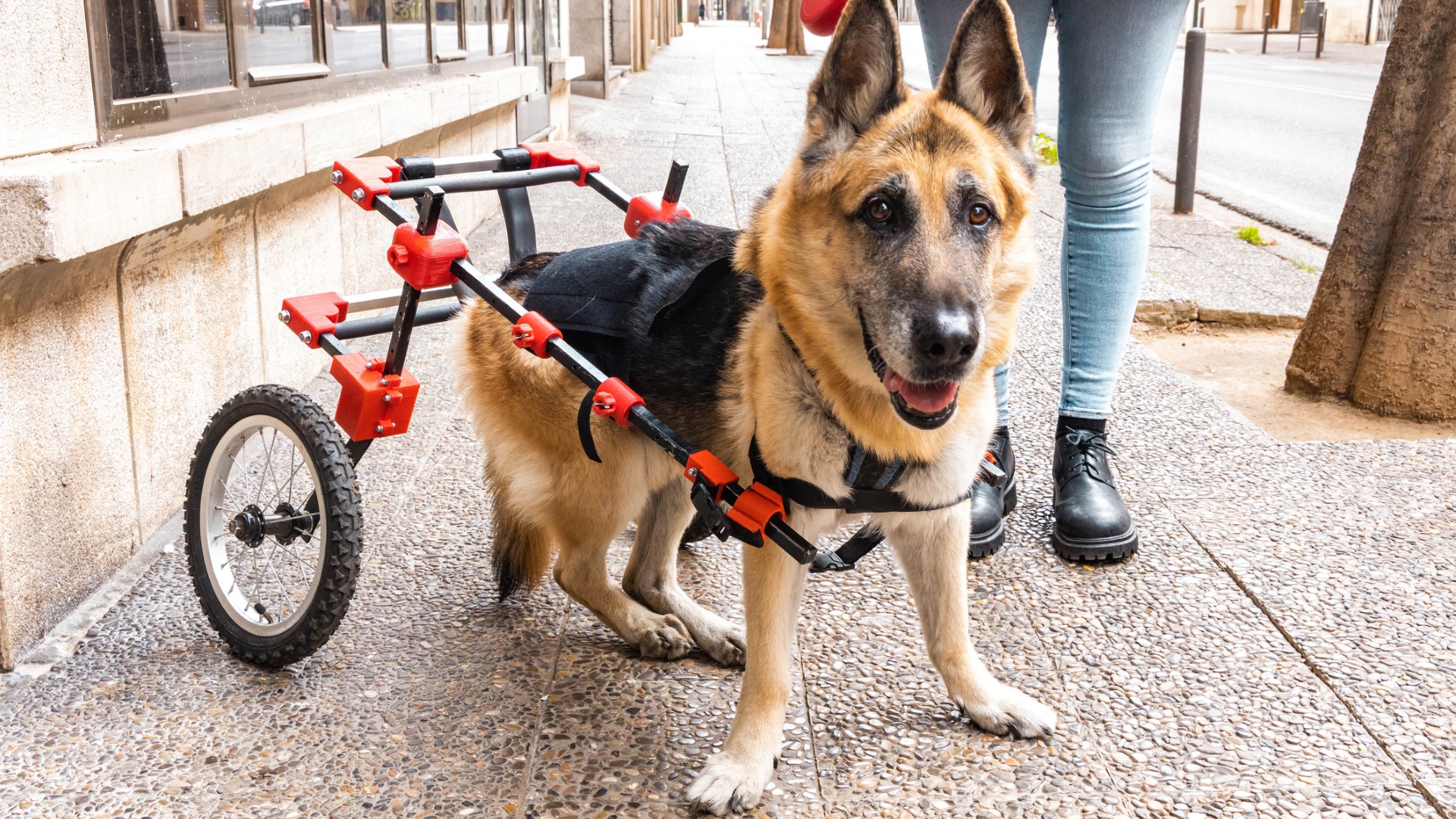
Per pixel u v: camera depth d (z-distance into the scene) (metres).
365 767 2.46
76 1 3.15
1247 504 3.75
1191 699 2.70
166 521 3.60
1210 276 6.91
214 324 3.93
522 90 9.10
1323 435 4.56
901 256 2.29
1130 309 3.51
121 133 3.42
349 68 5.60
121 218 2.94
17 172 2.60
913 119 2.41
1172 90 19.16
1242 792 2.35
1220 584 3.24
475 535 3.64
